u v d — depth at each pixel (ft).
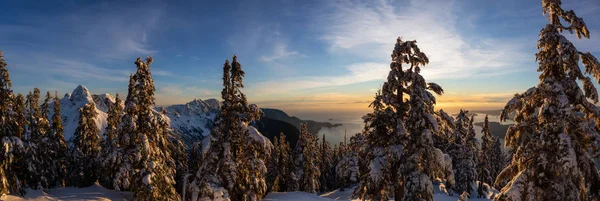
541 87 30.58
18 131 75.36
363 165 52.01
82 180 110.32
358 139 57.41
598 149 29.17
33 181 81.00
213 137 66.39
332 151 238.48
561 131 29.63
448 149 123.54
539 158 30.14
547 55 30.96
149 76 74.54
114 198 77.66
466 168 121.49
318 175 162.40
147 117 75.51
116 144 76.33
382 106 50.16
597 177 30.27
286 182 163.63
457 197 118.11
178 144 87.66
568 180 30.25
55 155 100.58
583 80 30.40
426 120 43.24
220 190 64.69
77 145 111.65
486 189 136.98
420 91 42.39
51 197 72.95
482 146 132.46
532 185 30.53
